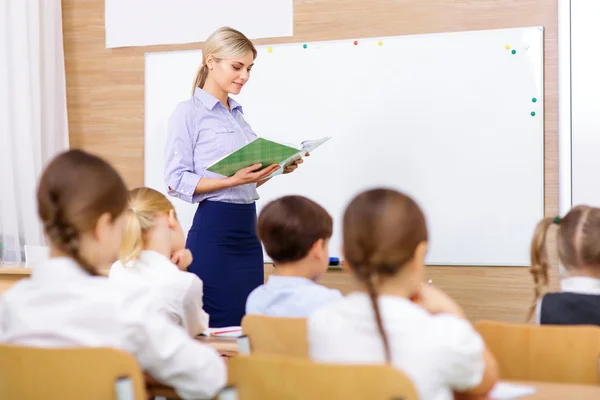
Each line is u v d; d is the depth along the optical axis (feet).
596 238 5.76
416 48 12.32
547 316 5.87
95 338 4.22
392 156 12.44
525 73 11.84
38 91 13.88
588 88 11.41
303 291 6.01
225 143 9.57
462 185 12.13
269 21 13.08
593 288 5.84
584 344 4.84
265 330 5.21
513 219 11.91
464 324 3.96
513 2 11.89
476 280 12.08
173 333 4.47
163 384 4.61
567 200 11.51
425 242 4.08
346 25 12.69
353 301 4.09
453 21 12.17
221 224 9.36
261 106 13.12
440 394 3.91
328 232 6.17
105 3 14.02
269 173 9.02
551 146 11.75
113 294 4.32
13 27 13.80
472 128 12.09
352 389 3.63
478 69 12.05
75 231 4.22
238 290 9.47
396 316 3.94
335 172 12.74
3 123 13.74
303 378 3.77
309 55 12.87
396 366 3.88
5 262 13.53
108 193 4.26
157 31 13.71
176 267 6.37
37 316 4.23
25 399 4.04
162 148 13.70
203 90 9.65
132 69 13.89
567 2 11.48
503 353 5.12
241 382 4.00
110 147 14.03
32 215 13.76
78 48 14.23
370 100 12.56
